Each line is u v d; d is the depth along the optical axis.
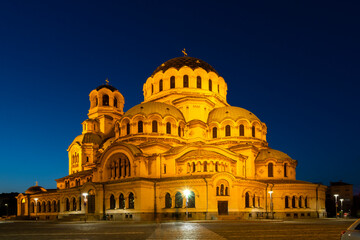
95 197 81.12
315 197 86.75
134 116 86.75
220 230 40.56
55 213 101.00
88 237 33.59
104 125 113.19
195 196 72.44
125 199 76.25
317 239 29.97
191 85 99.81
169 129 87.75
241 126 92.56
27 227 55.03
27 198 114.88
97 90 119.06
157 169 79.56
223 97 107.44
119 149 81.69
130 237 32.81
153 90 104.50
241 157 84.88
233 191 74.00
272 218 78.25
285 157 91.44
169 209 74.69
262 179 89.62
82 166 107.50
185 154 80.56
